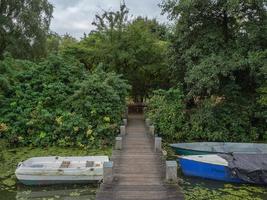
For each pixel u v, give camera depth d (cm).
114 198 825
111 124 1633
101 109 1628
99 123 1612
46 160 1166
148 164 1091
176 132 1769
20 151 1459
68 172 1032
